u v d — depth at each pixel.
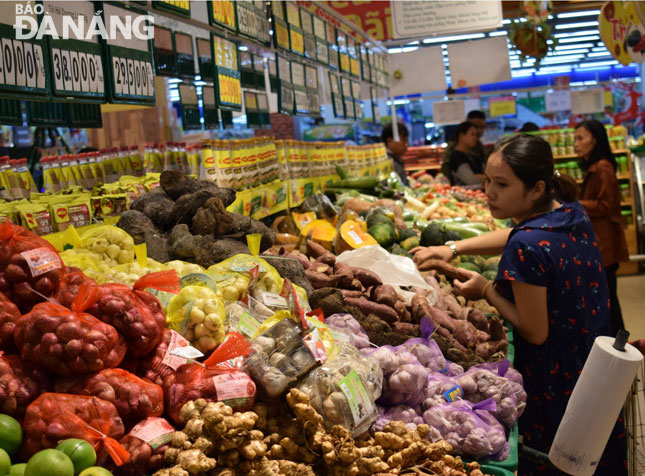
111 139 6.25
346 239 3.82
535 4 7.97
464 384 2.25
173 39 3.11
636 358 1.89
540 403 2.79
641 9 7.79
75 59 2.36
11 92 2.07
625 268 10.18
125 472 1.57
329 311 2.65
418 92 8.62
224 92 3.53
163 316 1.83
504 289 2.86
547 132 10.88
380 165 7.18
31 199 2.67
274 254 3.02
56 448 1.47
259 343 1.90
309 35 5.02
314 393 1.82
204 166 3.37
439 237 4.46
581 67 15.00
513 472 1.92
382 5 7.68
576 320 2.72
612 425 1.96
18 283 1.73
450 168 8.69
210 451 1.62
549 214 2.79
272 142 4.14
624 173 10.41
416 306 2.79
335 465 1.68
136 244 2.62
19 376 1.59
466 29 7.33
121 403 1.62
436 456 1.79
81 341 1.60
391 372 2.11
